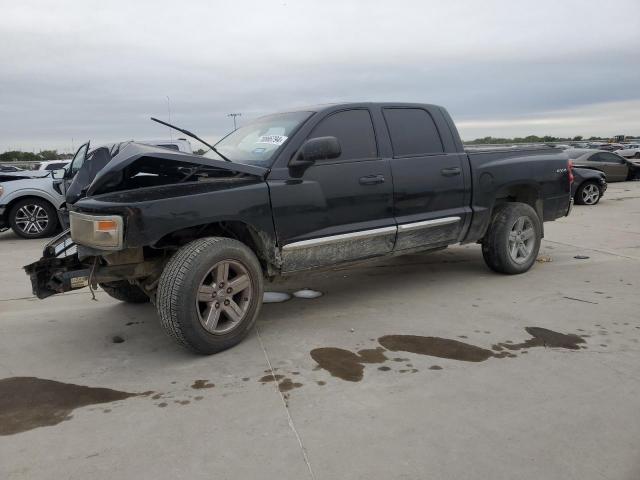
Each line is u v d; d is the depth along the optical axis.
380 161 4.60
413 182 4.79
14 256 8.00
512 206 5.69
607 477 2.30
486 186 5.40
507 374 3.32
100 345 4.04
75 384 3.36
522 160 5.75
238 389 3.21
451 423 2.75
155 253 4.03
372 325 4.30
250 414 2.90
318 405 2.98
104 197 3.67
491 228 5.66
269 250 4.01
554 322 4.27
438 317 4.46
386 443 2.59
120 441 2.67
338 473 2.36
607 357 3.56
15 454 2.57
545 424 2.73
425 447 2.54
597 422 2.74
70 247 4.28
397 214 4.73
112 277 3.80
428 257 6.91
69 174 8.83
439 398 3.03
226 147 4.77
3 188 9.80
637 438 2.59
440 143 5.14
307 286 5.61
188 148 10.04
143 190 3.69
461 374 3.34
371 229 4.52
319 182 4.21
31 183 9.95
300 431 2.71
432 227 4.98
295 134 4.23
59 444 2.65
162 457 2.52
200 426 2.79
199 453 2.54
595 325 4.18
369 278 5.90
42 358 3.80
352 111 4.59
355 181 4.42
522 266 5.83
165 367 3.58
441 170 5.01
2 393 3.24
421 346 3.82
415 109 5.06
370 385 3.22
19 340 4.18
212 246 3.63
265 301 5.07
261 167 4.05
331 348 3.83
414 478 2.31
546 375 3.30
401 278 5.86
